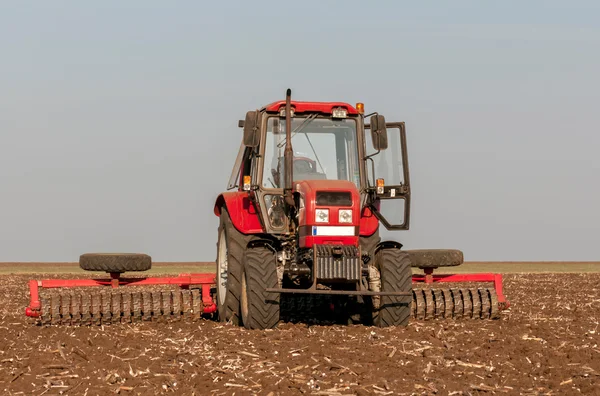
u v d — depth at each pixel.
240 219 19.19
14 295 32.00
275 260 17.86
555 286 37.44
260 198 18.56
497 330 17.97
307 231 17.42
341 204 17.48
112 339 16.59
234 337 16.55
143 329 18.47
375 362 13.55
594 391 11.41
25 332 18.11
